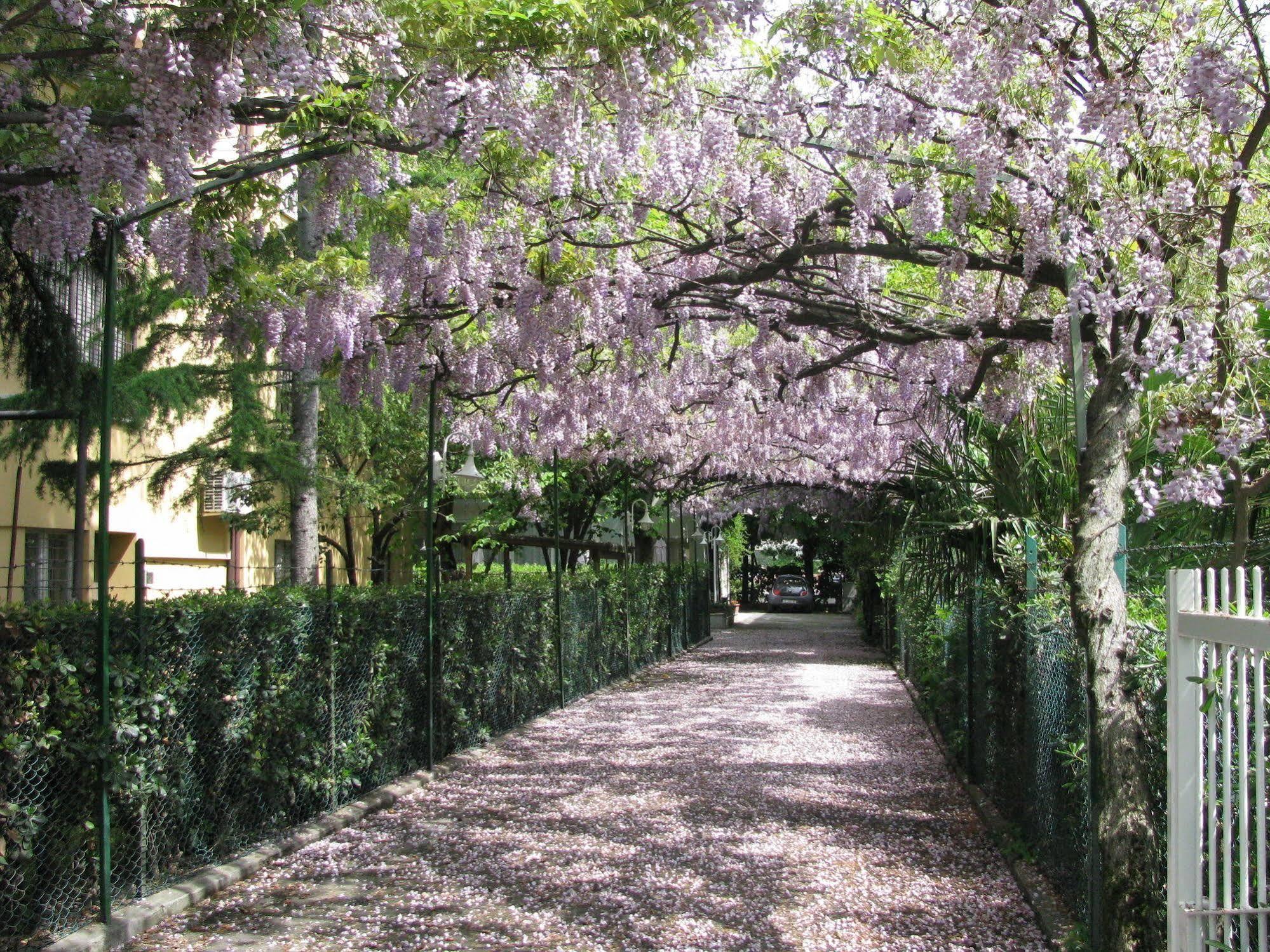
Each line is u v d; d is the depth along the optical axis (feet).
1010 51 13.96
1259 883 8.14
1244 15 13.23
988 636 20.98
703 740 28.60
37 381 20.81
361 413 34.32
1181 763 9.61
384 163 15.84
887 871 16.37
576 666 37.60
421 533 51.67
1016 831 17.46
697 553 70.44
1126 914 11.59
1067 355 18.04
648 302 21.34
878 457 37.70
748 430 39.32
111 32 12.69
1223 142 15.40
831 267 19.58
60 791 13.41
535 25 12.55
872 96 15.56
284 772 18.40
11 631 12.50
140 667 14.70
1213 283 15.81
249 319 20.13
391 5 12.28
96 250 18.60
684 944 13.32
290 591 20.17
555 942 13.44
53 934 13.19
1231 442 13.74
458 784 23.35
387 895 15.44
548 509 49.57
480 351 25.38
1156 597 15.23
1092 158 16.06
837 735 29.35
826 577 111.14
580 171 17.48
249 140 16.57
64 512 30.45
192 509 35.99
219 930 14.08
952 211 17.70
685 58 13.65
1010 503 21.54
